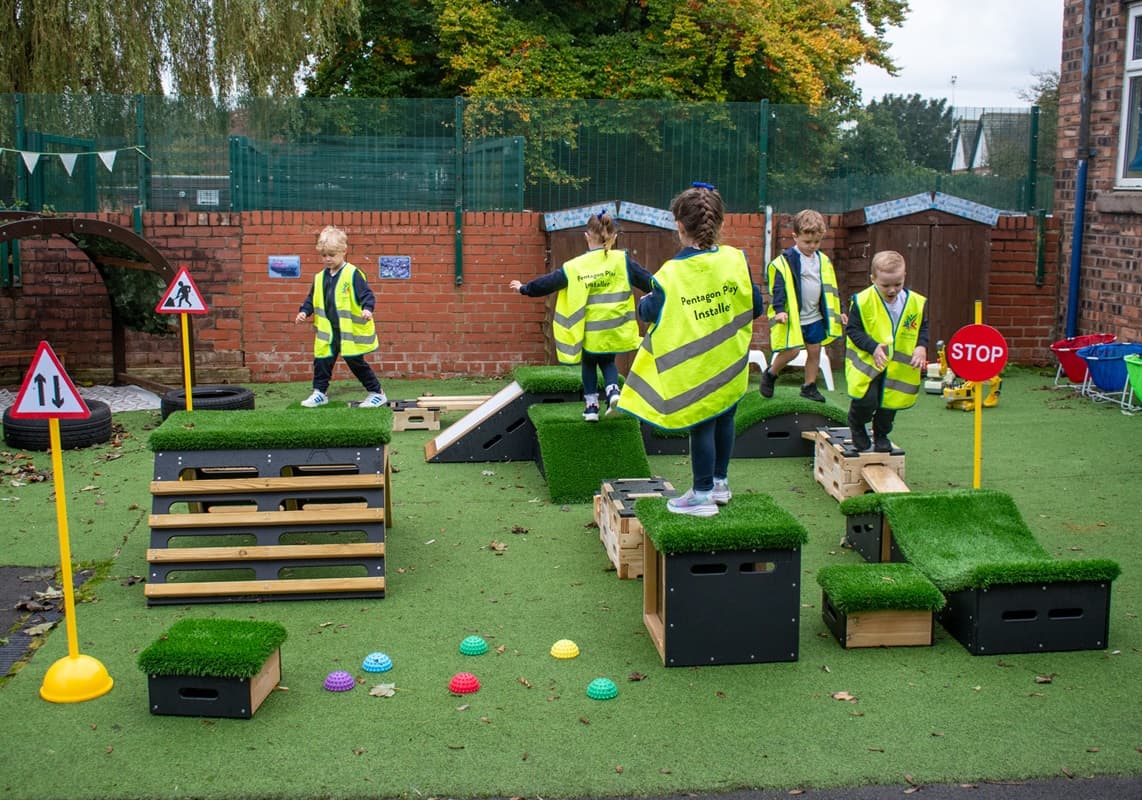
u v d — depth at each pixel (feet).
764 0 61.11
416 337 41.37
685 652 16.28
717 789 12.93
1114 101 38.24
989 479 26.37
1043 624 16.65
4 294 38.93
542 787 12.97
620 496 20.90
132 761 13.60
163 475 18.98
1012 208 43.60
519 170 41.19
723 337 16.38
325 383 33.14
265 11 51.49
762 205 42.65
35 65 48.57
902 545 18.33
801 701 15.14
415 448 30.58
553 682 15.79
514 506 24.75
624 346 25.55
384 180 40.73
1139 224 36.91
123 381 39.37
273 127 40.06
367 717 14.73
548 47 61.46
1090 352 35.94
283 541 22.24
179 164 39.83
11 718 14.74
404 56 66.69
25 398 15.19
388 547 21.89
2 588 19.69
